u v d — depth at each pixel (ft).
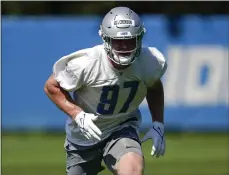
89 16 207.00
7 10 205.16
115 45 63.46
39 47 159.22
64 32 159.33
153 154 68.18
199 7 200.03
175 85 161.68
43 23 158.81
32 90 159.84
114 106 67.10
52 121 161.17
